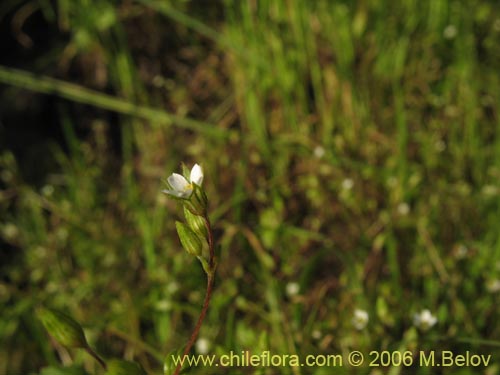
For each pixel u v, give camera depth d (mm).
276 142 256
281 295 206
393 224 226
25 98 283
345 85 264
